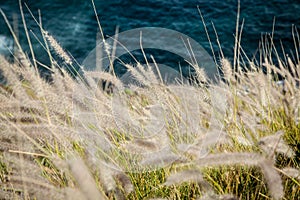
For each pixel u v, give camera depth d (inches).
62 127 82.0
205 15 799.7
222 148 102.3
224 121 107.6
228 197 71.3
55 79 88.0
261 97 124.7
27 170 70.1
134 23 813.2
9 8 808.9
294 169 86.0
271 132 112.7
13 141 76.6
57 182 86.5
